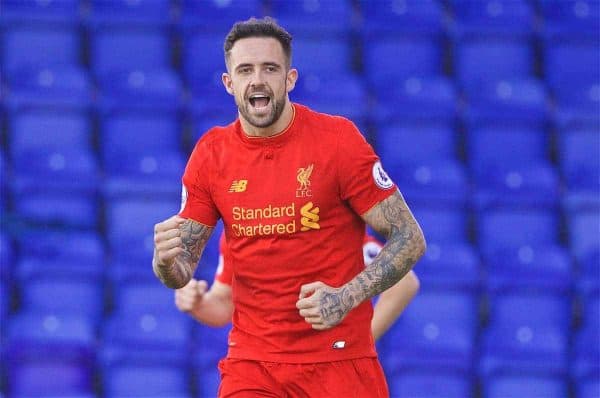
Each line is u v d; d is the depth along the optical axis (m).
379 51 40.38
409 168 36.47
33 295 31.84
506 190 36.53
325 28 40.16
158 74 38.12
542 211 36.06
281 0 40.94
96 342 30.75
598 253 35.22
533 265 34.50
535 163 37.66
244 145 15.51
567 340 33.44
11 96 36.50
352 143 15.38
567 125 38.72
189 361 30.97
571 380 32.53
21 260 32.50
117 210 34.06
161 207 34.31
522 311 33.69
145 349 30.94
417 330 32.59
